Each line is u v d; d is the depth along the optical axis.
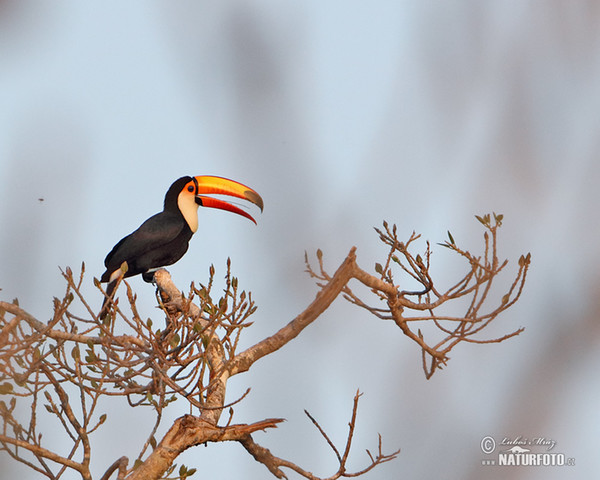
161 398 10.13
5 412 9.35
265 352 11.83
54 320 9.09
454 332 12.21
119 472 9.93
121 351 9.87
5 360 9.02
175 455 10.58
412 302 12.27
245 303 10.22
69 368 9.88
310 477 11.41
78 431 9.88
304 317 11.71
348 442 10.56
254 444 11.52
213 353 11.42
